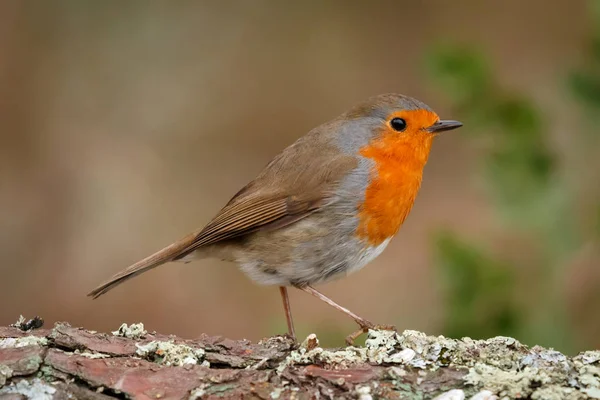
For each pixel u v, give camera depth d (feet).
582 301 29.53
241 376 19.25
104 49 55.77
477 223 43.73
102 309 41.73
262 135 51.85
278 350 20.53
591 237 27.61
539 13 54.49
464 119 27.76
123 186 48.06
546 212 27.37
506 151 27.61
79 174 48.91
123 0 57.41
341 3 57.52
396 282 41.75
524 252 28.96
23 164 49.67
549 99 45.65
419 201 45.91
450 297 27.58
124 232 45.78
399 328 34.55
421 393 18.98
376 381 19.22
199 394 18.80
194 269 43.60
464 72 27.58
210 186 48.39
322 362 19.85
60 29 56.08
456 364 19.74
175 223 46.14
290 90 53.52
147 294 42.47
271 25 57.16
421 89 52.19
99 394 18.79
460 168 47.83
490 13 54.85
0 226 46.11
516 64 51.16
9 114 52.01
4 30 55.16
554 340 27.09
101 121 52.13
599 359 19.58
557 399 18.39
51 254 44.96
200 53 55.98
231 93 53.57
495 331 27.32
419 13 56.13
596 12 29.14
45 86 53.57
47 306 41.96
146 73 54.80
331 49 55.31
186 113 52.75
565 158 28.37
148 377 19.11
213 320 41.14
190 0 58.65
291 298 41.81
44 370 19.07
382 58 54.44
